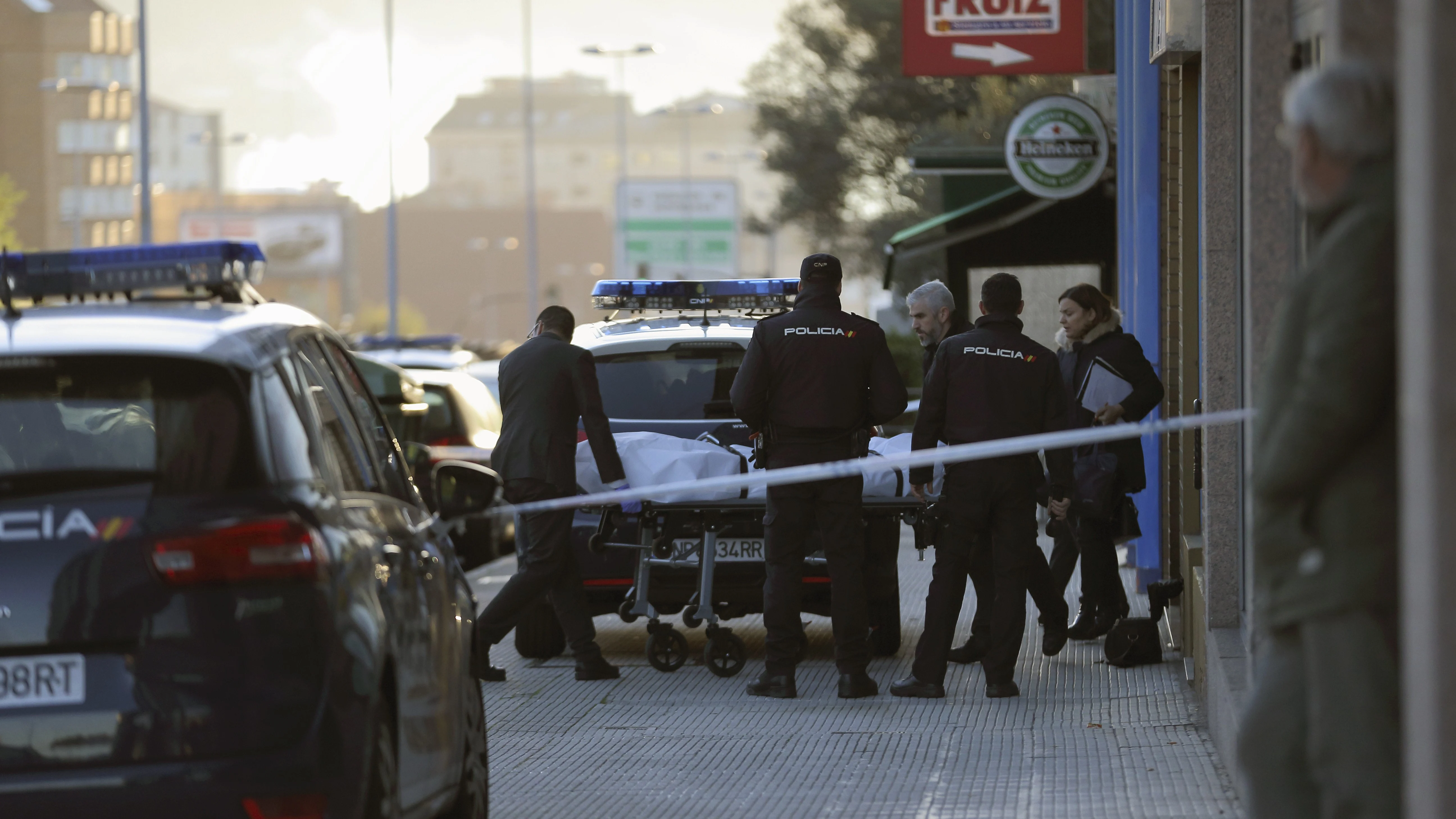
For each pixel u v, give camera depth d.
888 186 145.12
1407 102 9.12
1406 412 9.19
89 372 14.39
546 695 30.89
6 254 17.08
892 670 32.53
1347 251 10.88
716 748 25.73
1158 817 20.45
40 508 13.48
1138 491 32.97
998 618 29.11
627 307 35.94
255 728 13.29
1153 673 30.94
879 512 31.80
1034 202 62.78
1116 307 56.47
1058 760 24.00
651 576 32.78
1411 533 9.14
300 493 14.22
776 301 35.75
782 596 29.75
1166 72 38.31
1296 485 11.07
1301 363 11.18
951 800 21.88
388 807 14.51
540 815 21.61
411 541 17.14
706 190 164.88
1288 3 19.48
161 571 13.34
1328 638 11.25
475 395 61.09
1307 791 11.95
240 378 14.47
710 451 31.66
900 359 96.31
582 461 33.38
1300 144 11.27
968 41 53.78
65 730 13.15
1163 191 41.47
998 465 28.53
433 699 16.67
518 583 31.39
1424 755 9.01
